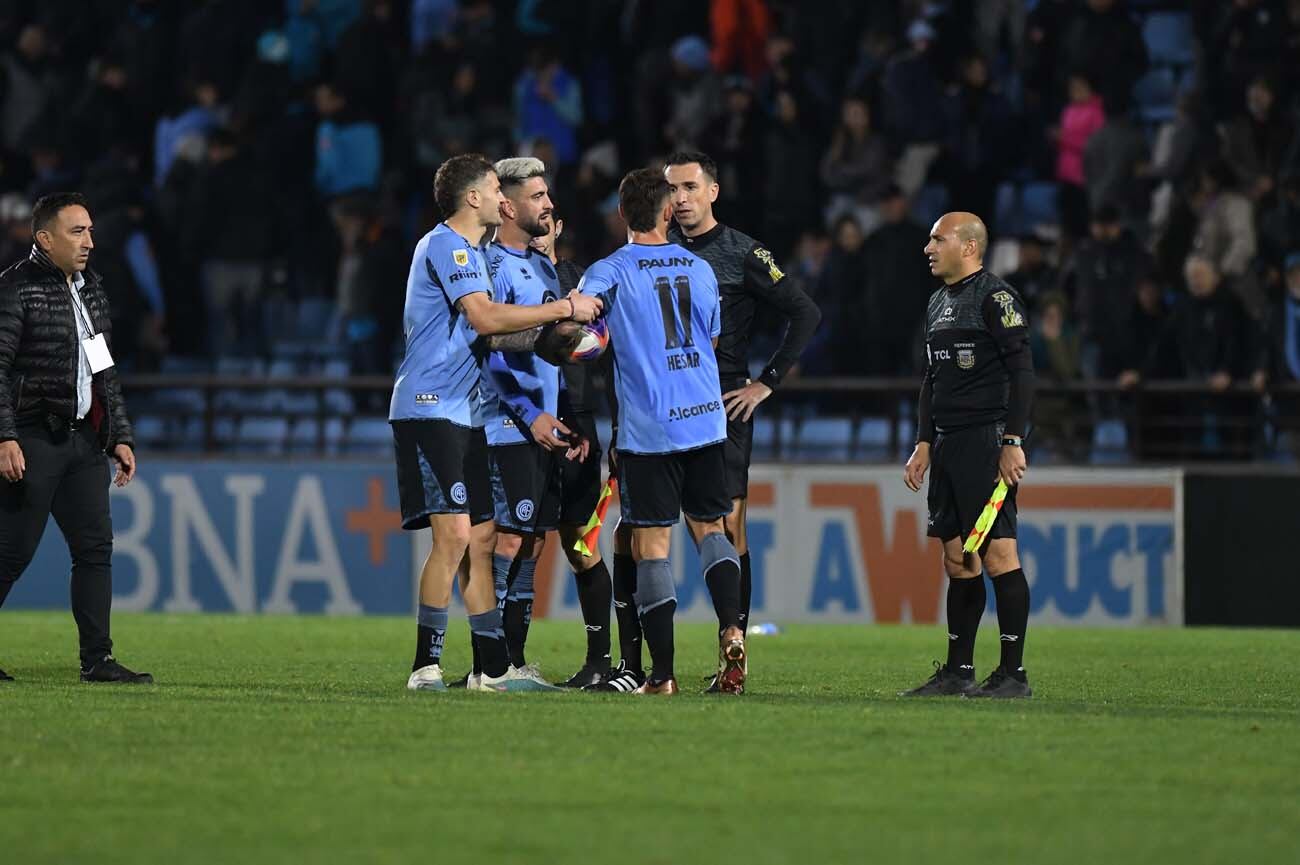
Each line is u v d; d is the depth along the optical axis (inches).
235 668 1267.2
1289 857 613.0
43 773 752.3
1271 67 2255.2
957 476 1070.4
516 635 1115.9
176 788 722.8
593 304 1014.4
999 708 971.3
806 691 1121.4
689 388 1031.6
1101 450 2004.2
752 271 1131.9
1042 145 2377.0
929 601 1936.5
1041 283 2092.8
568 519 1111.6
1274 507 1889.8
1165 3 2546.8
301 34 2586.1
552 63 2415.1
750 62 2456.9
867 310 2100.1
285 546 2023.9
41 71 2613.2
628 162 2522.1
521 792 716.7
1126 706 1014.4
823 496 1959.9
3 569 1099.9
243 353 2375.7
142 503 2044.8
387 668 1273.4
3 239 2427.4
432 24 2591.0
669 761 781.9
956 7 2458.2
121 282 2276.1
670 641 1044.5
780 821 666.2
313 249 2402.8
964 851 620.1
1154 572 1910.7
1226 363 1972.2
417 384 1029.8
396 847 623.8
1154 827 659.4
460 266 1014.4
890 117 2299.5
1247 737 864.9
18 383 1083.3
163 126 2524.6
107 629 1121.4
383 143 2500.0
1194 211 2095.2
